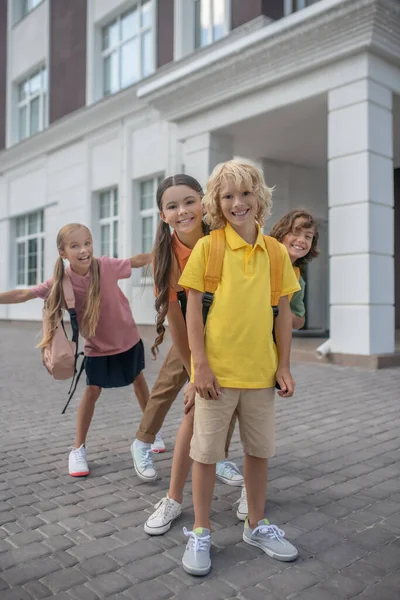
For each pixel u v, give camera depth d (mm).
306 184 11547
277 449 3553
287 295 2180
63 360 2867
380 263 6820
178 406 4859
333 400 5008
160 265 2385
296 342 9328
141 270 11547
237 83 8094
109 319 3023
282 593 1848
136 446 3018
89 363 3090
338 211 6953
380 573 1979
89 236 2965
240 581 1929
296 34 7008
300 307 2885
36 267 15492
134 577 1962
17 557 2115
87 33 13172
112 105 12062
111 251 12859
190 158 9219
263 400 2113
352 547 2182
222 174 2055
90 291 2941
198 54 9938
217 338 2051
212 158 8977
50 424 4344
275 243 2158
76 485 2924
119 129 12195
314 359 7207
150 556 2121
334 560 2076
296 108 7812
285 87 7645
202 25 10578
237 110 8359
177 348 2469
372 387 5562
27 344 10758
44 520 2469
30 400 5355
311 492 2793
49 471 3160
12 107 16375
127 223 11969
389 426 4102
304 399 5066
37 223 15430
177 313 2418
